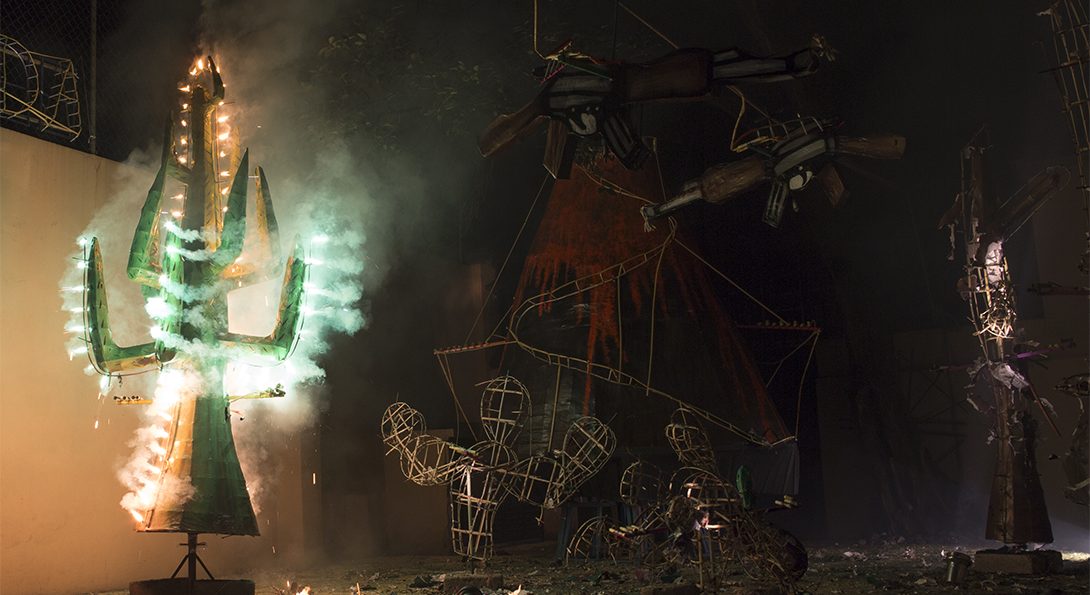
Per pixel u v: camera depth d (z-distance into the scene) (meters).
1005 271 11.73
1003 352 11.63
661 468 13.21
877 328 18.64
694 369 13.55
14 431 10.62
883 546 16.50
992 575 11.11
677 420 13.19
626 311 13.84
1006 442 11.64
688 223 19.81
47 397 11.04
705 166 19.86
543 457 11.97
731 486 8.72
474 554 11.13
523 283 14.66
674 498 9.00
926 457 18.36
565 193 14.95
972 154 11.95
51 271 11.30
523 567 13.12
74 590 11.06
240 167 9.63
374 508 16.56
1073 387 10.58
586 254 14.32
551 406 13.48
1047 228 16.78
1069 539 16.08
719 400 13.45
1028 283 18.11
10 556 10.42
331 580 12.37
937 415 18.48
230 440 9.42
